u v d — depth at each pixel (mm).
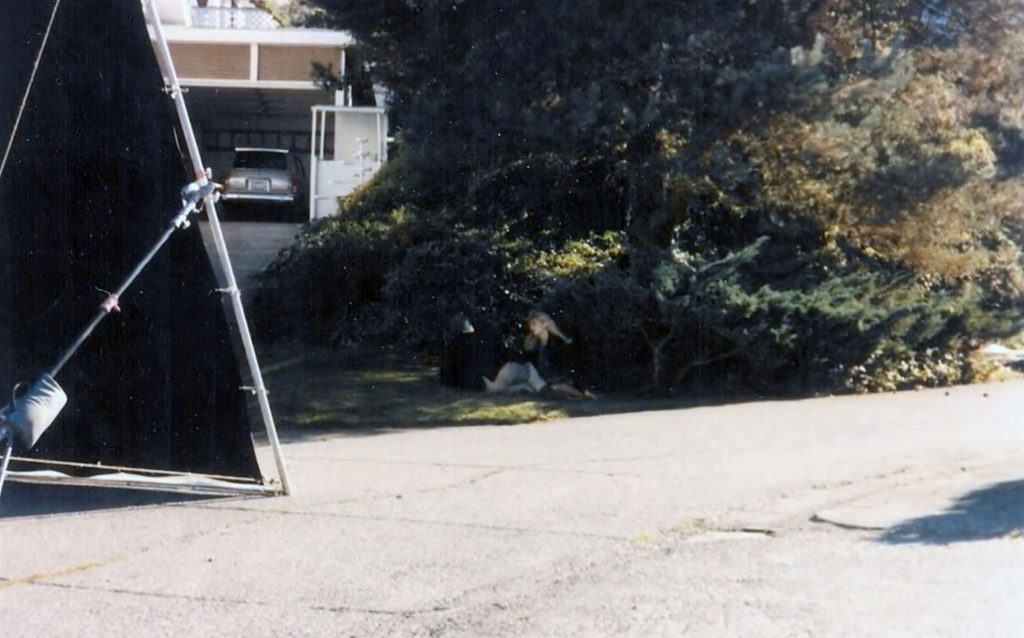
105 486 8961
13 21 8414
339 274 17109
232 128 30281
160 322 8867
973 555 7242
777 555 7320
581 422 12602
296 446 11188
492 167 15953
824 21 16406
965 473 9750
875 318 14961
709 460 10336
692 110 14961
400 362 15414
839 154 15406
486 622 6160
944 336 16094
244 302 17281
